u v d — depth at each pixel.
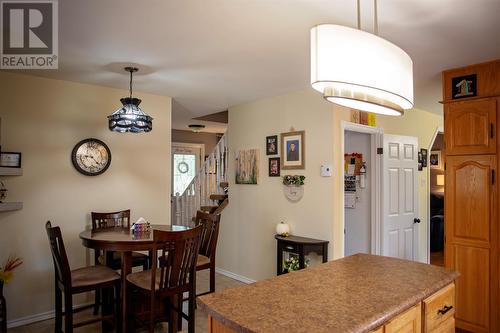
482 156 2.89
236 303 1.39
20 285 3.28
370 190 4.26
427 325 1.59
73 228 3.60
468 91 2.99
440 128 5.65
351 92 1.41
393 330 1.35
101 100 3.82
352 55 1.31
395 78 1.42
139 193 4.08
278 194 4.21
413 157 4.61
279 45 2.60
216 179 5.66
